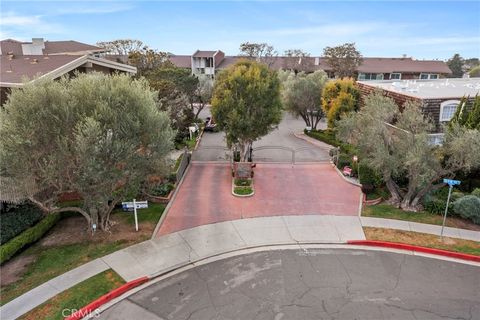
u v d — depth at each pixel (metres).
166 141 13.09
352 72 55.28
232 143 21.72
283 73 46.25
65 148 11.11
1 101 17.44
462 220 15.51
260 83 20.25
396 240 13.66
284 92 34.91
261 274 11.71
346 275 11.65
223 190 18.84
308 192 18.53
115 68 23.61
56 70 18.00
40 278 11.41
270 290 10.92
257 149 25.25
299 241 13.70
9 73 18.44
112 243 13.49
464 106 20.05
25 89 11.23
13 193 11.96
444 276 11.62
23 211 14.47
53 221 14.88
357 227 14.73
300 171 22.02
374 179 18.23
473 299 10.51
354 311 10.02
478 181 19.11
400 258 12.66
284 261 12.44
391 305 10.24
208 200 17.47
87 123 10.71
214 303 10.38
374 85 27.53
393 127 17.59
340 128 20.08
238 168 19.98
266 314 9.92
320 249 13.20
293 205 16.88
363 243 13.53
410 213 16.11
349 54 54.00
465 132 14.27
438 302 10.37
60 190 12.41
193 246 13.30
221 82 22.47
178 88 31.61
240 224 14.99
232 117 19.92
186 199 17.61
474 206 14.92
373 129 16.30
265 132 21.42
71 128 11.53
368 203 17.25
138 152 12.89
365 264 12.27
